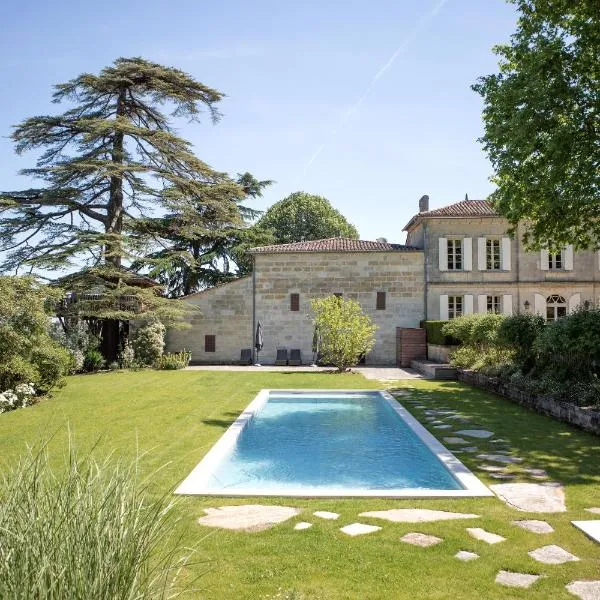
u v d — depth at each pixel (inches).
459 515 222.8
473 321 788.0
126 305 1034.1
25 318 613.9
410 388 668.1
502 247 1087.6
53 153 1068.5
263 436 450.9
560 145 540.1
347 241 1176.8
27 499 108.2
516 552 183.0
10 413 502.3
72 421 456.4
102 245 1003.3
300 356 1084.5
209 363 1109.7
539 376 522.9
